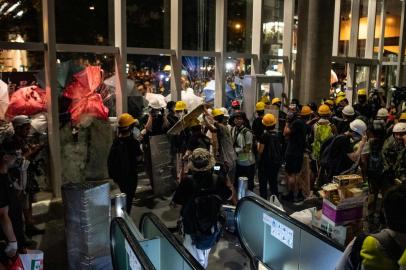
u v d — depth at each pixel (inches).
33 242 214.4
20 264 145.1
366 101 453.7
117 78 329.4
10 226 146.0
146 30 361.1
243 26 448.1
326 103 387.2
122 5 317.1
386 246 77.6
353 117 299.1
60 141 295.4
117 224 136.7
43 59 281.9
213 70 417.4
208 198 151.5
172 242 122.9
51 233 226.1
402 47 721.6
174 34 361.7
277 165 267.3
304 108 317.1
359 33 666.8
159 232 141.5
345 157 239.9
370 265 77.9
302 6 464.4
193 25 398.6
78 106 300.2
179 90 369.4
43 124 278.1
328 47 459.8
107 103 330.0
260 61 447.8
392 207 78.2
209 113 267.9
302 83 480.1
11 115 260.5
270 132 265.3
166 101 355.6
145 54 343.6
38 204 271.4
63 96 297.1
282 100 438.3
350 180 167.2
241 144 256.5
